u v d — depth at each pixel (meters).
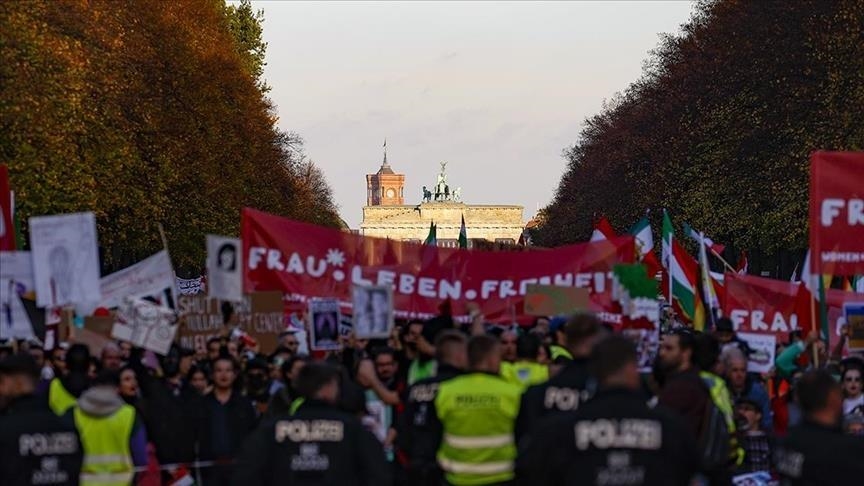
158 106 98.75
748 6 105.06
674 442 16.06
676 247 43.88
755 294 38.78
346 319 35.78
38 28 77.56
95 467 22.50
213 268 29.84
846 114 90.06
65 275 25.52
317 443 19.12
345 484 19.12
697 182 118.56
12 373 19.34
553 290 30.98
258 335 33.06
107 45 89.62
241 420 27.20
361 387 26.98
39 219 25.52
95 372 29.58
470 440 21.38
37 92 76.00
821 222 28.86
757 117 102.56
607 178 162.62
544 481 16.20
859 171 28.78
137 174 97.19
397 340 32.44
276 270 33.19
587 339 20.88
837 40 91.31
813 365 29.67
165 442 27.02
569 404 20.77
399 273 33.91
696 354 23.70
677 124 128.62
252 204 132.50
